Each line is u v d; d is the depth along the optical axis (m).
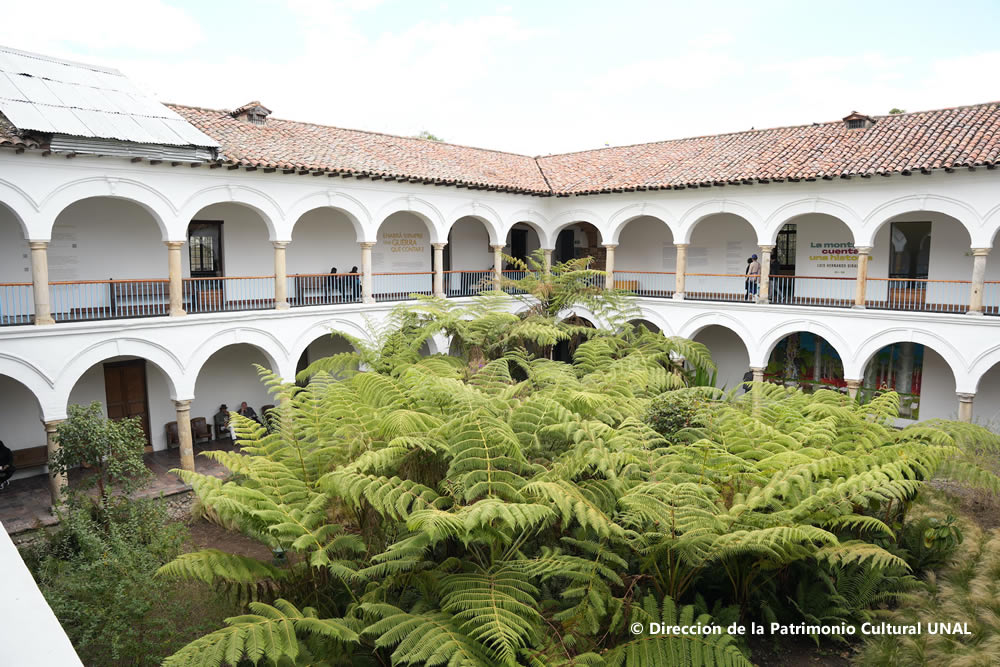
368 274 18.53
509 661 5.32
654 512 6.38
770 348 18.44
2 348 12.75
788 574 8.23
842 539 8.12
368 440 7.84
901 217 19.00
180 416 15.30
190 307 17.80
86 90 15.29
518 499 6.55
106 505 11.01
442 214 19.86
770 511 7.73
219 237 18.73
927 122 17.22
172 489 14.68
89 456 11.43
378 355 13.85
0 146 12.23
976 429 9.95
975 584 7.20
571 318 22.08
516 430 7.98
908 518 9.95
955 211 15.27
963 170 14.88
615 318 17.05
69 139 12.87
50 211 13.12
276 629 5.62
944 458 8.55
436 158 21.14
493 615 5.68
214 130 16.59
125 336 14.29
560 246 26.47
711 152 20.62
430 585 6.93
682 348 15.95
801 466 7.09
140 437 12.20
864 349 16.92
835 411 9.95
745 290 21.56
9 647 1.44
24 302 15.34
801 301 19.34
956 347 15.55
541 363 12.86
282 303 16.92
